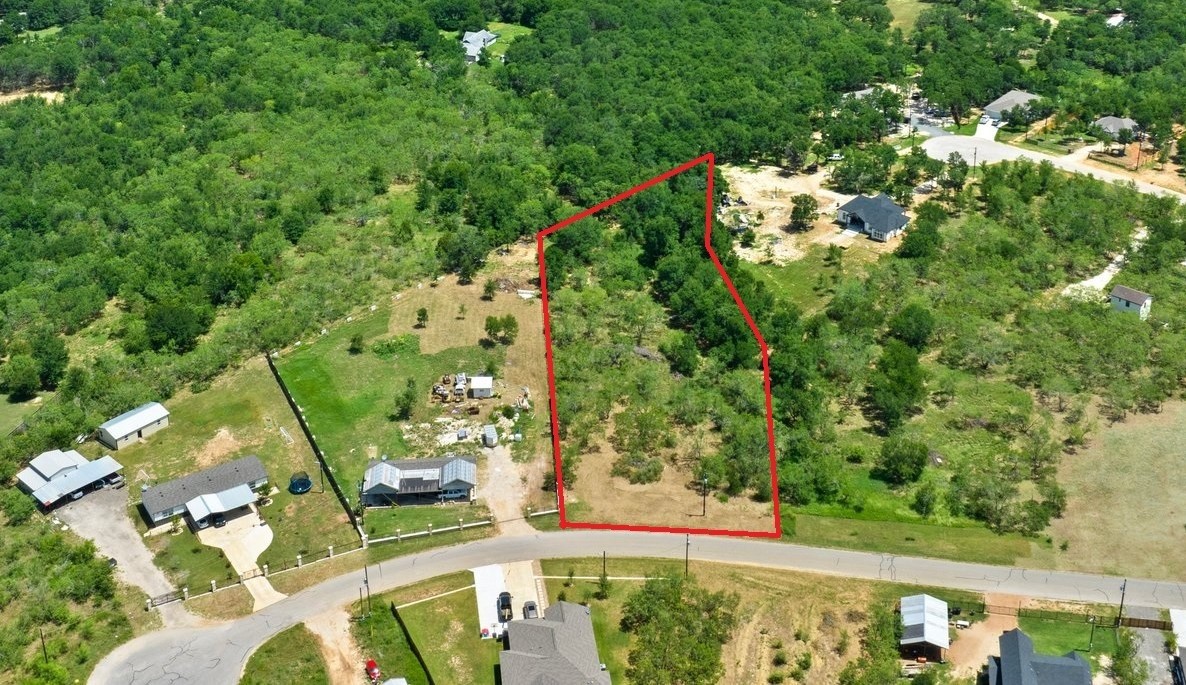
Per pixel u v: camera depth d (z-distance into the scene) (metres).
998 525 129.38
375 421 149.00
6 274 192.50
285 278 191.62
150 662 110.69
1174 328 167.62
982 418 149.50
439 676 108.19
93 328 181.00
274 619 116.06
